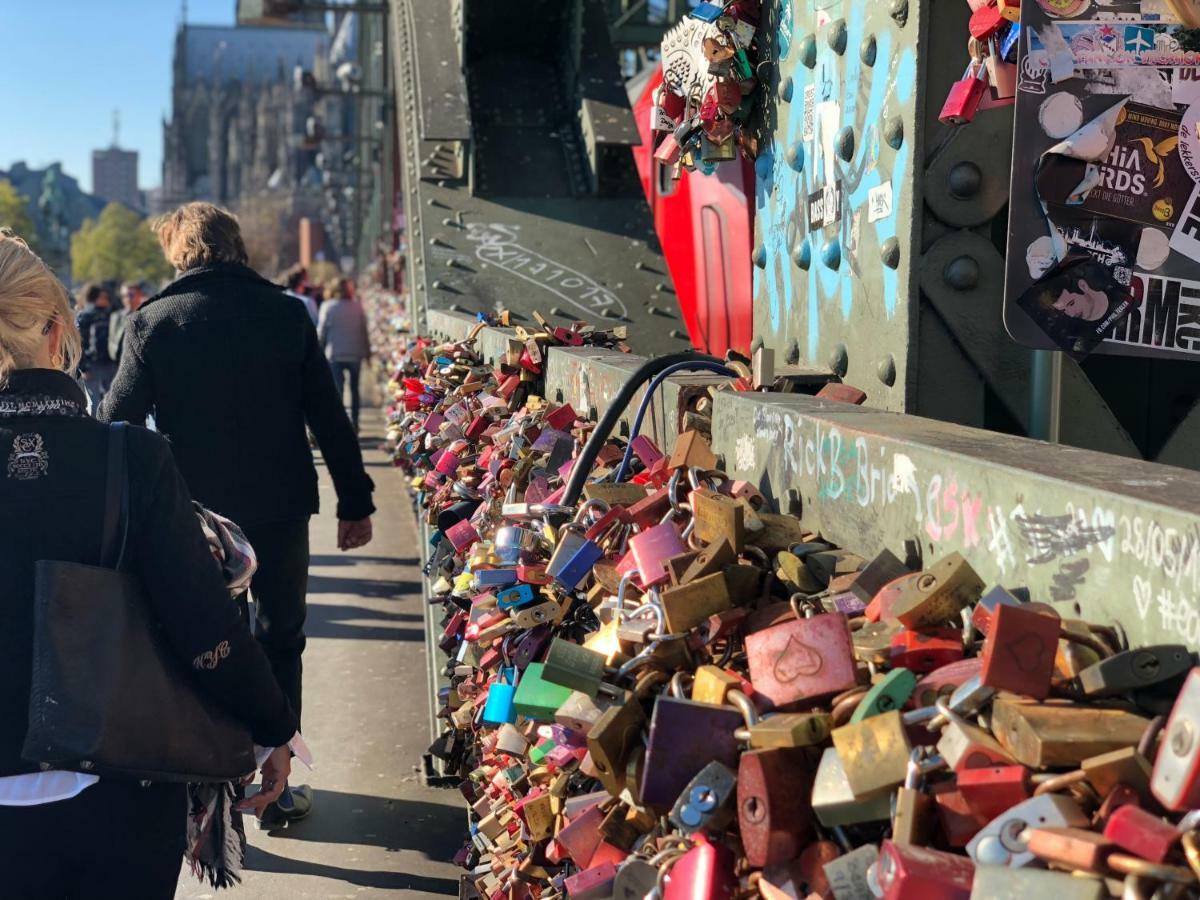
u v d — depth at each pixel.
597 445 2.49
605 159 7.48
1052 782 1.10
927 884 1.06
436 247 7.09
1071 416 2.63
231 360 4.20
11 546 2.05
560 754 1.92
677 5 10.10
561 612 2.17
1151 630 1.17
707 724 1.42
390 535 10.65
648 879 1.50
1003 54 2.44
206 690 2.25
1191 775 1.00
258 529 4.28
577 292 6.82
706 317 6.03
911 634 1.40
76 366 2.30
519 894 2.39
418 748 5.34
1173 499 1.19
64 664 1.99
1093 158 2.40
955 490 1.49
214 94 185.88
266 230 146.62
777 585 1.78
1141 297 2.44
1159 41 2.40
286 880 4.11
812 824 1.32
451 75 7.75
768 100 3.43
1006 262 2.44
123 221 180.62
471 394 4.22
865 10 2.79
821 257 3.07
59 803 2.05
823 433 1.86
